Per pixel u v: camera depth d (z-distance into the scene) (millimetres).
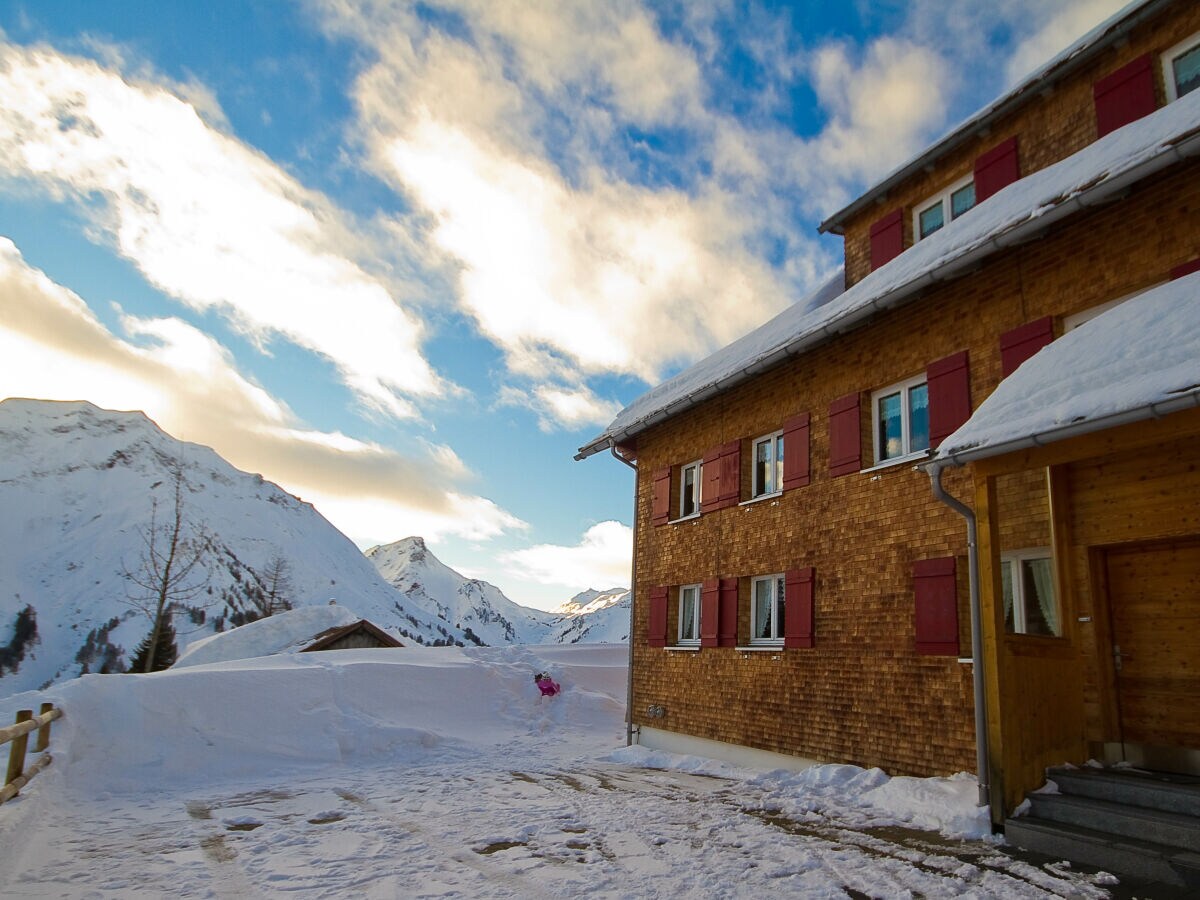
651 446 15375
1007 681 6113
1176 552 6555
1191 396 4762
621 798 8617
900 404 9789
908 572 8984
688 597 13758
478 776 10688
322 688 14328
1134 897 4652
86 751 10328
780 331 12852
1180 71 8219
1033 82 9352
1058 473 7277
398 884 5340
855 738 9297
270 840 6848
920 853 5801
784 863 5652
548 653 24547
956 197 10773
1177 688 6395
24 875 5727
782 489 11266
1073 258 7715
